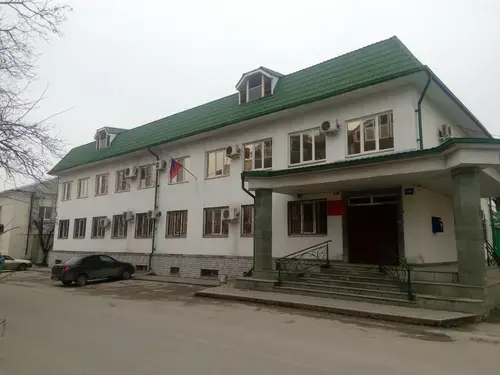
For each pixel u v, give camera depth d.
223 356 6.12
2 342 7.01
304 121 16.08
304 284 12.96
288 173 13.68
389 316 9.20
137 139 24.75
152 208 22.80
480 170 10.57
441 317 8.83
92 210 27.28
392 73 12.93
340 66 15.82
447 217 15.48
